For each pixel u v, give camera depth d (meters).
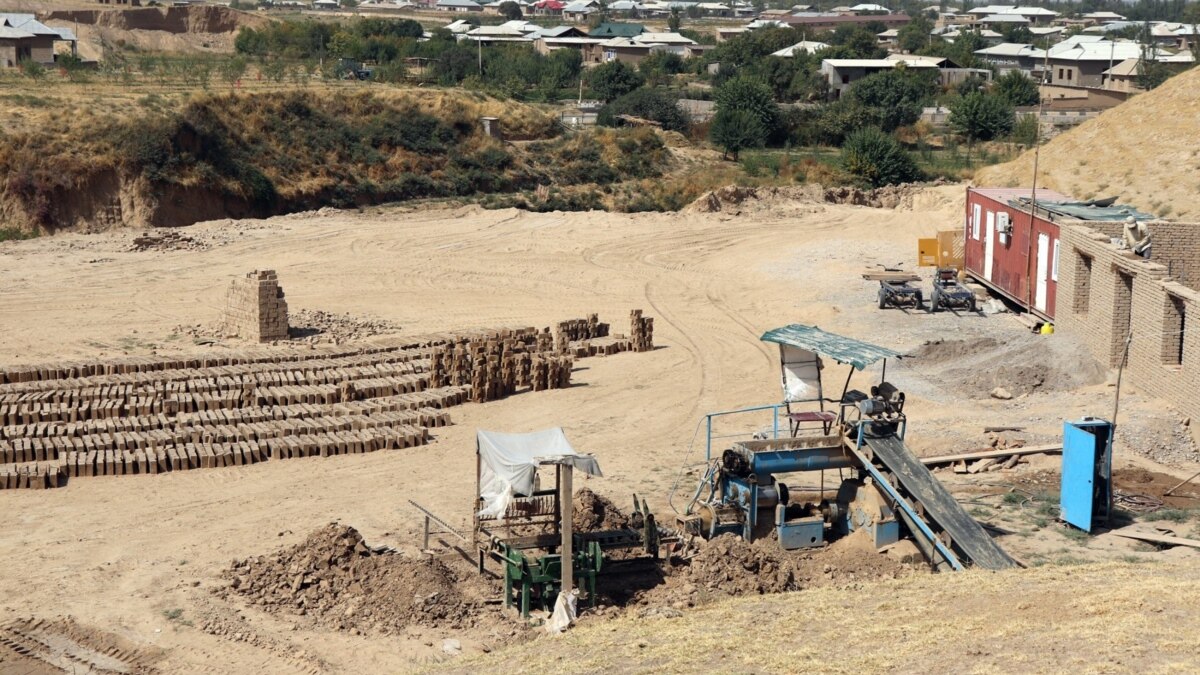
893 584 19.39
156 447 28.14
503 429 30.59
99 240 52.78
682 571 21.48
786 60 119.06
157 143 61.38
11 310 41.38
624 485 26.30
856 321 40.12
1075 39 125.69
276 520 24.36
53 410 30.05
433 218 63.00
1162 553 22.11
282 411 30.59
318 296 44.56
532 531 22.61
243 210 63.88
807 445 22.80
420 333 39.59
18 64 84.81
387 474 27.20
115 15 128.50
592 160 76.75
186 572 21.80
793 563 21.67
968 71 122.19
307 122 70.50
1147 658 14.35
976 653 15.17
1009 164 60.91
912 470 22.19
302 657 18.59
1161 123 56.34
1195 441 28.45
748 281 47.44
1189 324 29.05
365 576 20.95
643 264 50.28
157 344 37.69
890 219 57.97
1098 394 31.73
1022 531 23.34
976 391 32.78
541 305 43.91
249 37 120.94
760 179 75.88
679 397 33.34
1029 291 39.25
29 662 18.48
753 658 15.92
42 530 23.81
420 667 17.89
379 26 144.38
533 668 16.66
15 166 58.06
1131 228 33.38
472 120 75.75
